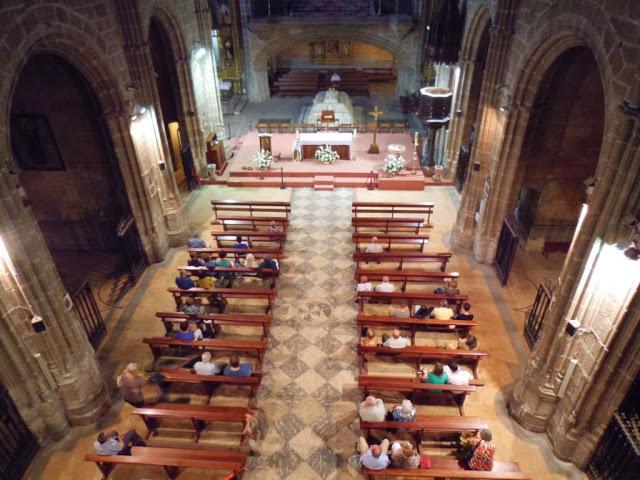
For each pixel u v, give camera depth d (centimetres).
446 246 1611
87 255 1595
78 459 937
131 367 962
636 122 662
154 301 1364
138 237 1462
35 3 895
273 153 2219
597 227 770
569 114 1318
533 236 1569
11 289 820
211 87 2053
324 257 1538
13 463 888
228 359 1155
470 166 1512
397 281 1397
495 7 1282
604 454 849
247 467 912
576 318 840
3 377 866
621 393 788
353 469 908
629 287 709
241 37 2997
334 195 1945
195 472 906
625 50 706
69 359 940
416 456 841
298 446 952
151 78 1385
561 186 1459
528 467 917
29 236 824
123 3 1235
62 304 911
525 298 1369
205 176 2039
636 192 692
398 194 1952
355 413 1020
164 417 1004
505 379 1109
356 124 2486
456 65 1905
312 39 2931
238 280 1416
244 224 1694
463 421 920
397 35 2856
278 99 3167
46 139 1391
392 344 1082
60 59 1188
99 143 1395
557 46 1028
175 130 1912
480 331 1248
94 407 999
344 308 1314
